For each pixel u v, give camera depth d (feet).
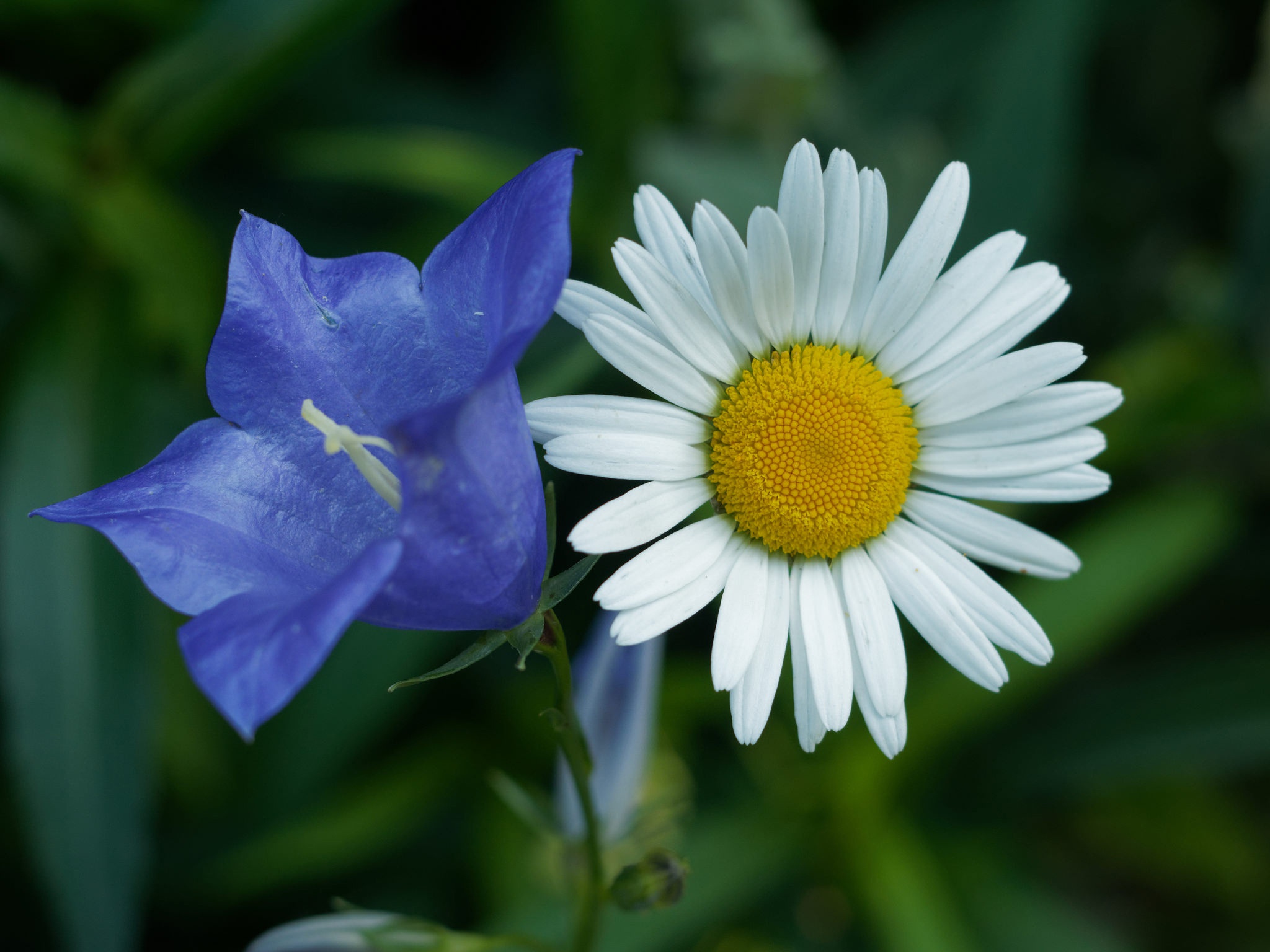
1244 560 1.38
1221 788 1.40
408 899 1.30
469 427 0.93
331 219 1.39
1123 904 1.42
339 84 1.40
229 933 1.30
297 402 0.99
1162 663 1.32
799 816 1.29
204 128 1.29
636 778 1.11
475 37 1.49
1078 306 1.44
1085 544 1.29
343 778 1.31
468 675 1.31
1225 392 1.32
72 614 1.22
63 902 1.19
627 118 1.32
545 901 1.22
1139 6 1.44
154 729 1.22
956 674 1.28
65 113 1.29
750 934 1.31
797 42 1.29
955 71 1.41
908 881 1.26
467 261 0.97
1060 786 1.33
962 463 1.03
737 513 1.02
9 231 1.28
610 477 1.01
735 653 1.01
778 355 1.02
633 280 1.01
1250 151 1.41
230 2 1.27
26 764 1.21
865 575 1.02
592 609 1.29
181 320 1.28
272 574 0.96
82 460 1.25
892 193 1.32
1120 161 1.51
